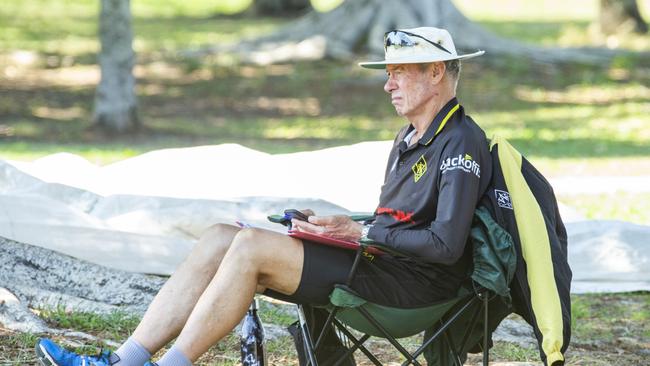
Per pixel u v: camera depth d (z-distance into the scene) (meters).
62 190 12.73
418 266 7.77
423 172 7.84
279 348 10.00
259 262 7.48
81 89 39.97
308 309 8.01
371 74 42.25
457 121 7.88
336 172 13.47
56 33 53.06
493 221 7.62
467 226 7.54
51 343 7.48
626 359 10.57
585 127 33.44
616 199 18.95
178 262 11.84
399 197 7.96
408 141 8.23
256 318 8.05
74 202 12.66
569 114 36.22
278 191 13.03
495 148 7.95
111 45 32.25
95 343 9.55
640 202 18.61
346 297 7.49
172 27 58.47
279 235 7.61
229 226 8.07
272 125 34.31
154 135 31.84
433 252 7.48
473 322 7.84
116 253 11.65
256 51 45.84
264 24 61.78
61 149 26.80
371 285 7.63
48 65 44.38
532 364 10.16
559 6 72.31
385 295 7.68
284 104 38.31
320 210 12.45
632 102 38.97
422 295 7.75
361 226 7.78
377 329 7.82
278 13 65.94
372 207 13.02
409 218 7.84
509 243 7.53
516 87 40.91
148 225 12.07
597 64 44.94
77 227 11.51
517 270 7.68
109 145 29.22
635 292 13.09
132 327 10.13
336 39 45.84
